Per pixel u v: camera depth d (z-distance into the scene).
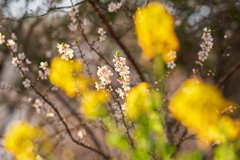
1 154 1.32
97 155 1.31
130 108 0.85
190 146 1.15
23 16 1.35
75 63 1.17
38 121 1.40
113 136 0.79
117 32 1.34
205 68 1.25
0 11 1.37
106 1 1.35
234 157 0.76
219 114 0.97
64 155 1.34
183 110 0.90
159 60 0.98
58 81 1.18
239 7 1.41
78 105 1.39
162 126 0.83
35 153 1.17
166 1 1.32
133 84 1.17
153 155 0.86
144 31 1.07
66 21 1.36
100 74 1.12
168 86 1.15
